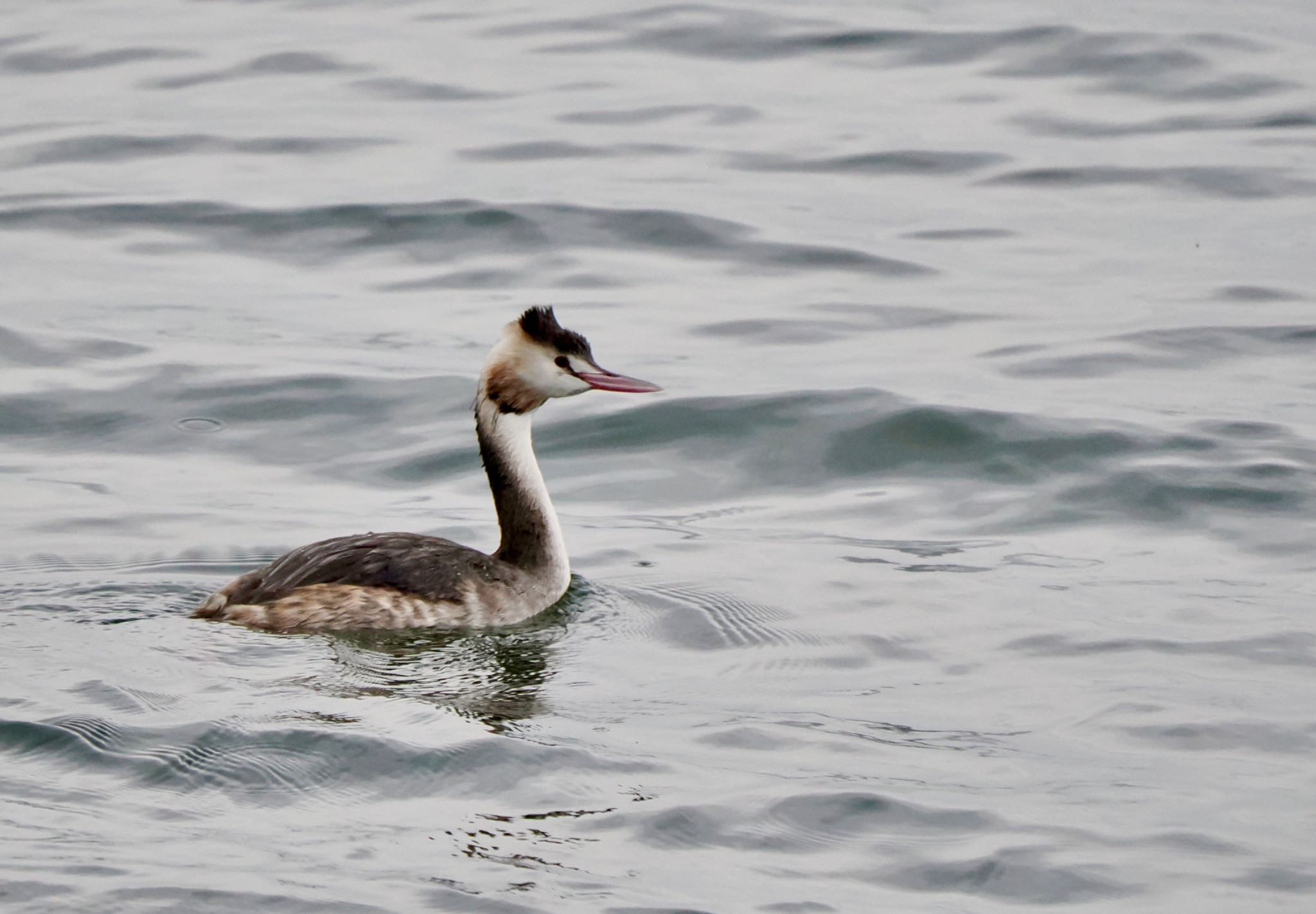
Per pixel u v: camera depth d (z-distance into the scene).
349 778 9.91
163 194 22.95
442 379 17.86
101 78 27.77
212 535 14.52
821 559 14.18
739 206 22.80
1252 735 10.74
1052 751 10.55
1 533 14.41
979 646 12.31
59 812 9.33
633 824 9.46
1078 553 14.21
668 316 19.64
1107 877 9.00
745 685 11.62
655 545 14.56
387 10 31.58
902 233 22.16
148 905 8.38
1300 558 13.97
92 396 17.41
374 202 22.61
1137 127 25.77
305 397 17.47
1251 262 21.17
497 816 9.52
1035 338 18.92
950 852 9.24
